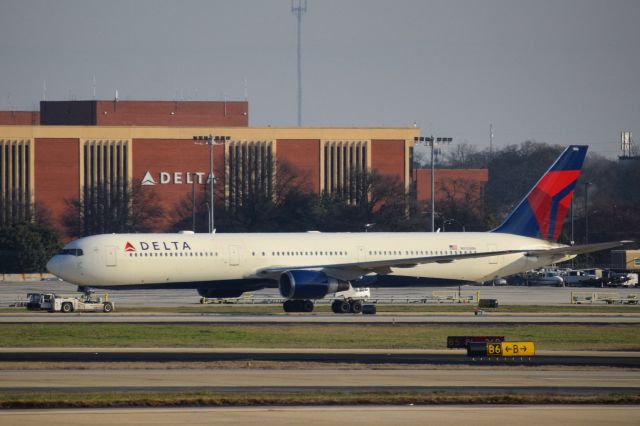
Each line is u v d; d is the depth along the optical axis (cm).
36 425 14000
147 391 16912
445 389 17450
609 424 14450
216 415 14812
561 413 15188
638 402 16262
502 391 17238
